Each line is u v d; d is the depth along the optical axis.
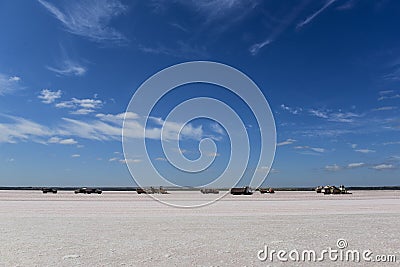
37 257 10.12
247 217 21.47
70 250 11.17
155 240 13.11
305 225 17.52
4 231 15.23
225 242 12.72
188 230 15.70
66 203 38.09
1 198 53.03
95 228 16.30
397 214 23.64
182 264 9.41
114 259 9.95
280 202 41.03
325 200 47.53
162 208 30.09
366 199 51.44
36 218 20.66
